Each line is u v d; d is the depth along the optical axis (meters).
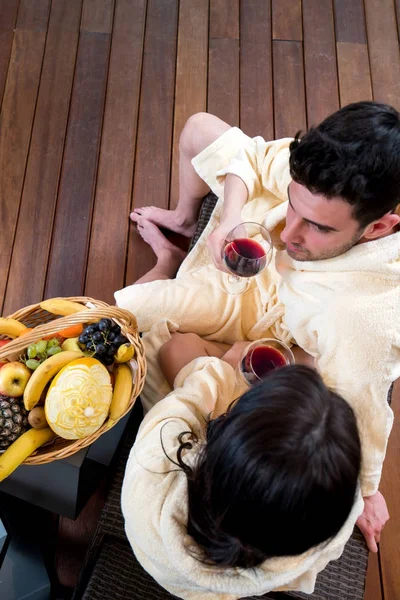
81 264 1.72
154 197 1.84
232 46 2.07
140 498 0.82
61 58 1.98
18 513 1.26
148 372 1.20
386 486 1.49
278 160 1.21
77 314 0.91
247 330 1.29
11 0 2.04
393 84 2.07
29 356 1.00
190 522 0.75
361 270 0.92
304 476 0.60
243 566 0.74
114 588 1.02
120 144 1.88
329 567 1.08
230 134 1.32
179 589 0.87
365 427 0.94
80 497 1.20
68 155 1.84
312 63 2.07
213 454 0.66
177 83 1.99
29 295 1.66
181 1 2.12
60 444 0.99
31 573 1.18
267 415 0.63
